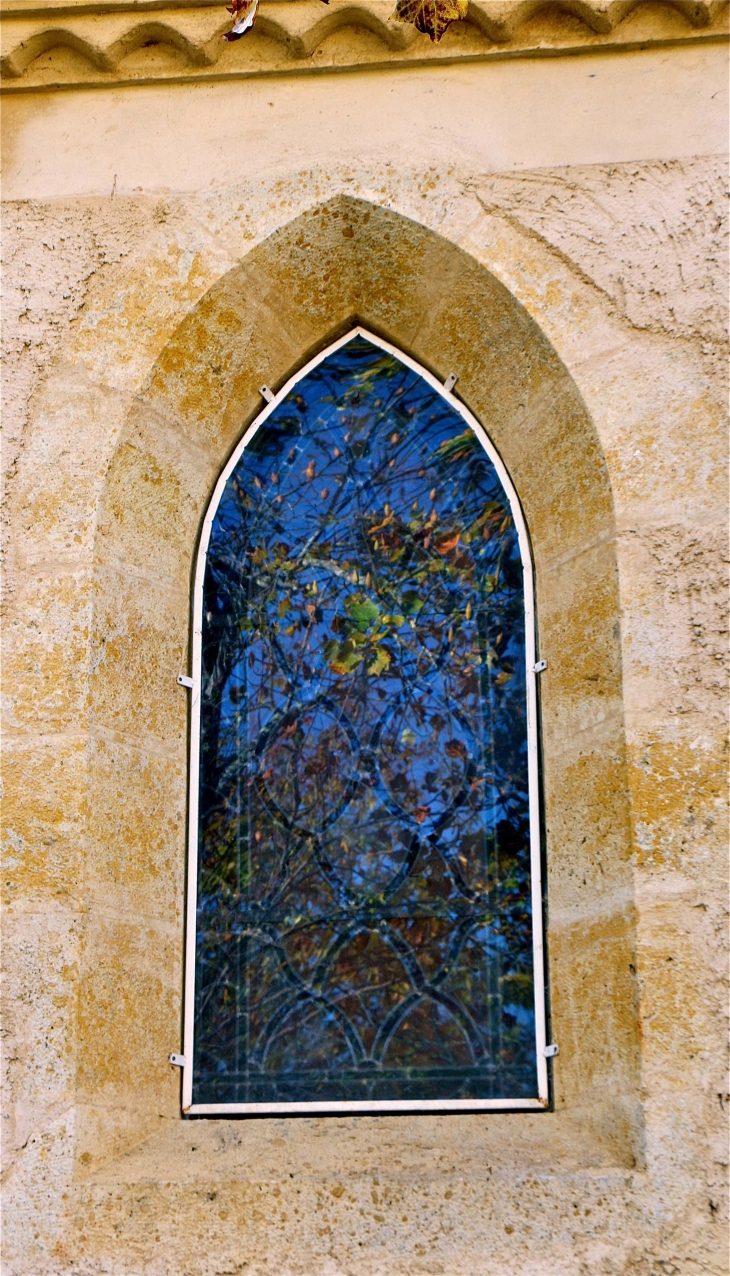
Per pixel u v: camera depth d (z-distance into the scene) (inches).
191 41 133.2
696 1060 107.9
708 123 129.7
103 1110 113.0
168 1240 107.1
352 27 134.7
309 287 134.7
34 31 134.8
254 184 132.3
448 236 128.5
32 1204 108.2
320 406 137.8
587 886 117.9
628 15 132.3
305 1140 114.7
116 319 129.5
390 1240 106.0
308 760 128.6
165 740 127.0
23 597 122.0
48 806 116.8
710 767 113.6
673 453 121.1
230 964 124.1
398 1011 121.6
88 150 135.3
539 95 132.5
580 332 125.2
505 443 133.5
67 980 113.0
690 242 126.2
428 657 130.3
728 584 117.3
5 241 132.1
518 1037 120.0
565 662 124.3
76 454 125.6
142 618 127.2
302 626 132.6
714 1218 104.4
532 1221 105.9
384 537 134.2
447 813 125.9
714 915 110.7
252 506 136.1
